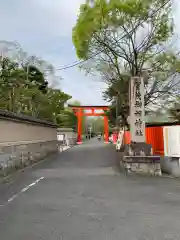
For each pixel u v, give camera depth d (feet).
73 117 210.79
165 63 67.36
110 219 18.33
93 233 15.71
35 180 36.09
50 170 46.80
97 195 25.98
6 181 35.88
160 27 58.08
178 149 39.63
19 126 57.36
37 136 74.18
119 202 23.12
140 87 45.32
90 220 18.15
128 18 54.29
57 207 21.63
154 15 55.67
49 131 92.63
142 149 42.47
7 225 17.28
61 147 127.03
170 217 18.72
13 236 15.31
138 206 21.74
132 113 44.98
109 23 54.24
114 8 51.75
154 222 17.65
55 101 109.60
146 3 51.90
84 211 20.38
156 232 15.83
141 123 44.73
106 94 98.48
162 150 46.78
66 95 120.26
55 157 77.46
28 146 59.16
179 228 16.51
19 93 79.46
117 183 32.91
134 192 27.32
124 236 15.20
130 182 33.63
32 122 67.31
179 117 75.25
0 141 45.42
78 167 50.75
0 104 77.00
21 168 50.39
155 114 78.07
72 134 181.98
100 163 57.62
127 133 97.55
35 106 96.84
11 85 74.08
